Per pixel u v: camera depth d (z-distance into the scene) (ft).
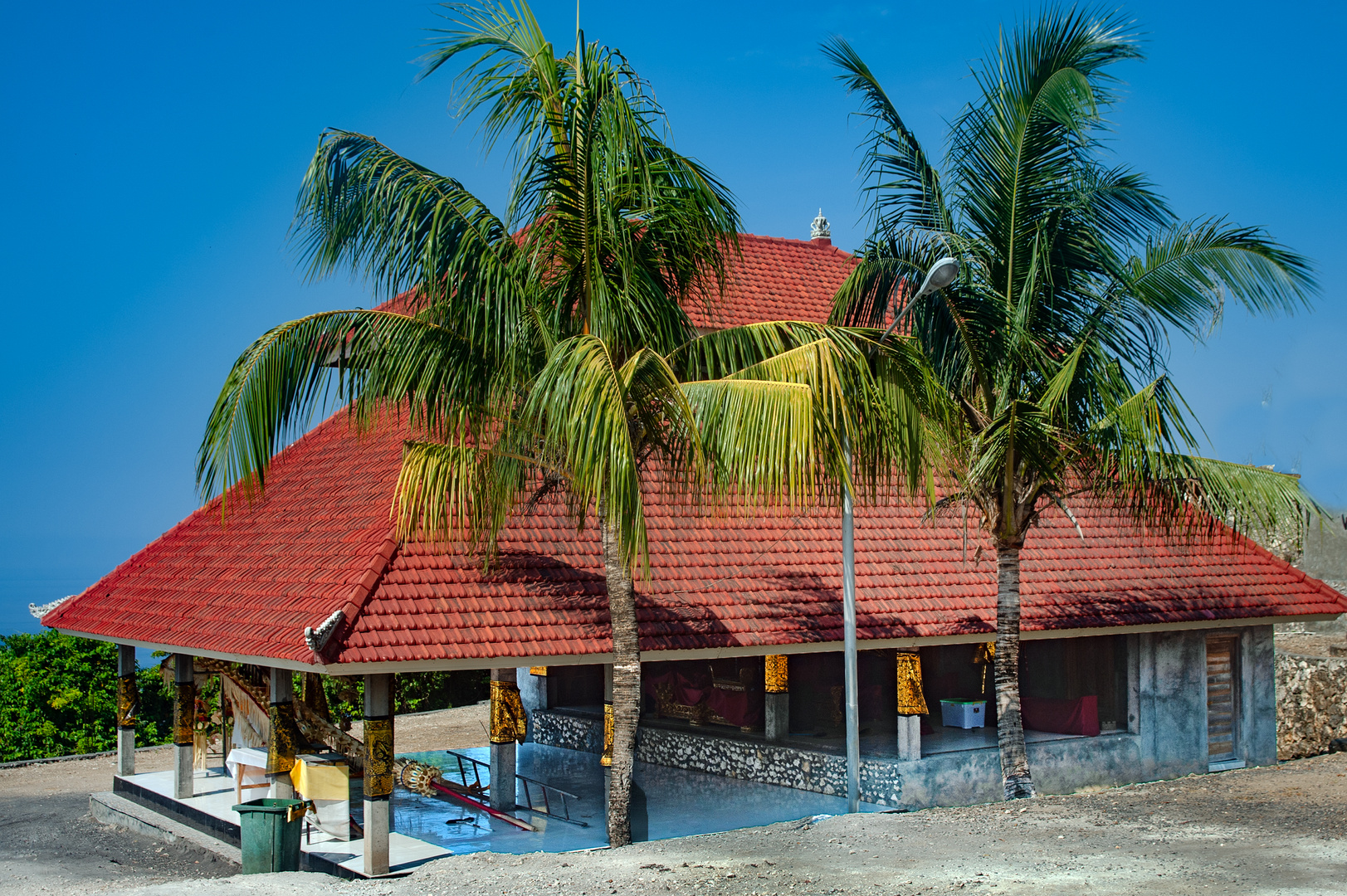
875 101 48.11
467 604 43.86
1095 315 47.62
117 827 56.95
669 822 50.24
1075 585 57.57
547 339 40.65
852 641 47.55
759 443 36.32
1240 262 44.83
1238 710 63.05
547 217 41.27
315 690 54.13
